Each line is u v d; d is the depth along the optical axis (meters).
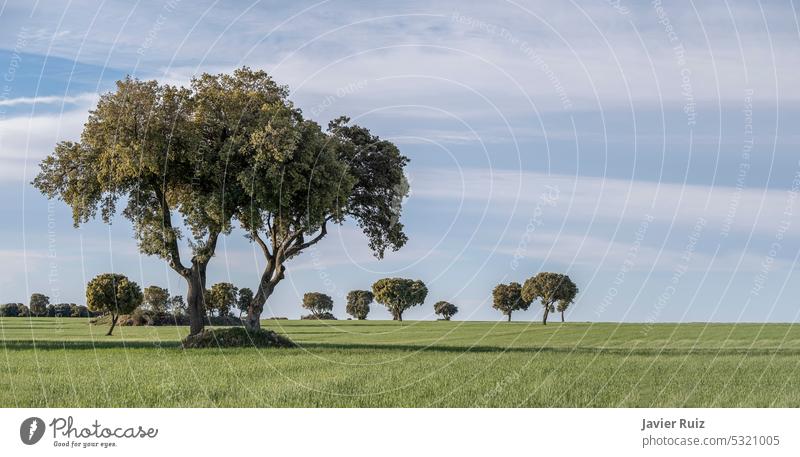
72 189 40.25
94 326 78.06
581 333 65.88
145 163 37.88
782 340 52.75
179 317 70.38
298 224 42.50
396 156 46.59
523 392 20.72
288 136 39.56
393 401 19.14
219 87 41.84
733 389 21.53
